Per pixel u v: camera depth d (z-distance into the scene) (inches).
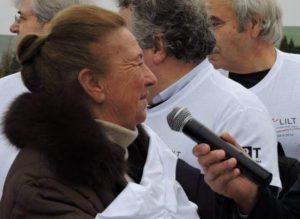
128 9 173.9
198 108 169.8
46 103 121.6
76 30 125.2
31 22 220.2
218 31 222.2
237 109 167.6
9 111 124.6
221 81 173.9
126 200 121.6
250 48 227.0
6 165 181.0
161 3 168.7
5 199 121.0
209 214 150.6
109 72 125.4
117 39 126.4
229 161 133.3
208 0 221.1
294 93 223.8
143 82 128.6
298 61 229.8
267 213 145.5
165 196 132.3
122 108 127.0
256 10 219.5
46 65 125.1
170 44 169.2
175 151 167.3
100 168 121.6
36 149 120.9
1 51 281.9
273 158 167.8
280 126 223.1
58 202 117.3
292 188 151.7
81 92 124.6
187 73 172.1
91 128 119.7
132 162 136.7
